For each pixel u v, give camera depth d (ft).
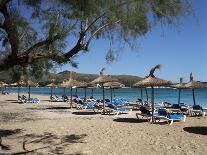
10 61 27.78
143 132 45.65
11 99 144.36
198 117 63.46
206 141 38.60
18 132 47.16
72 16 28.35
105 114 71.92
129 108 79.05
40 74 36.29
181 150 34.32
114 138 41.57
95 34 29.96
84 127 51.03
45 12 28.91
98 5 27.45
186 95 224.33
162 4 26.99
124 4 28.09
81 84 88.79
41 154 33.55
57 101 125.80
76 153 33.83
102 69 73.72
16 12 27.58
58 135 44.29
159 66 58.08
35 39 31.71
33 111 81.97
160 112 56.65
